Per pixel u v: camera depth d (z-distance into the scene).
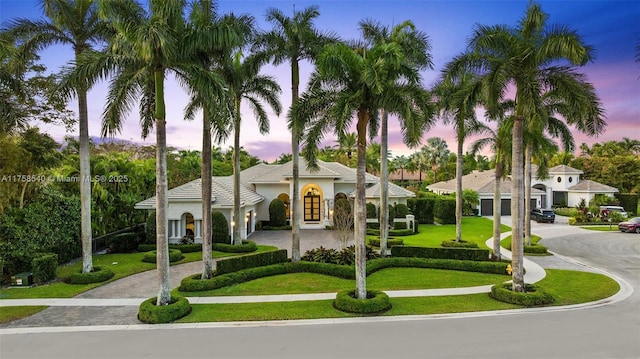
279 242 24.34
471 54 13.35
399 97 12.23
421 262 17.81
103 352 8.44
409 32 18.83
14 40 14.58
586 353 8.21
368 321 10.49
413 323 10.34
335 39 17.64
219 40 12.35
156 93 11.24
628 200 43.47
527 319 10.68
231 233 23.47
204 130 14.44
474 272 16.91
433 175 63.88
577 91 12.25
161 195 11.15
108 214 24.50
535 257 20.33
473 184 44.53
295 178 17.36
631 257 20.44
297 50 17.42
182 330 9.83
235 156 21.06
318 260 17.25
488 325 10.16
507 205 41.38
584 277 15.81
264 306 11.88
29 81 18.03
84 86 13.31
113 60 12.46
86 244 15.27
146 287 14.24
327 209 30.56
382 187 18.61
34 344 8.94
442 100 19.08
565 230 31.12
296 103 13.45
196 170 44.16
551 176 47.56
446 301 12.48
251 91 20.23
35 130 18.39
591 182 45.97
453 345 8.73
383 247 18.52
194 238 22.73
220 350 8.50
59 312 11.37
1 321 10.58
